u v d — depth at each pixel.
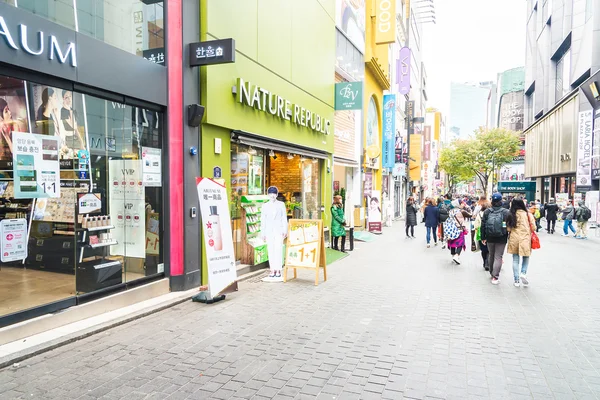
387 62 26.22
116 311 6.00
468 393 3.75
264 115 9.89
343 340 5.12
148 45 7.13
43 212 5.67
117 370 4.18
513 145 46.75
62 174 5.83
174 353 4.65
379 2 22.14
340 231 13.14
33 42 4.86
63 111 5.66
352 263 11.12
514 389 3.84
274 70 10.43
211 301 6.76
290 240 8.81
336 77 16.86
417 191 62.25
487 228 8.48
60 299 5.43
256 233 9.73
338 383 3.94
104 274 6.12
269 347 4.87
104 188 6.45
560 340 5.18
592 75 27.50
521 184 49.66
